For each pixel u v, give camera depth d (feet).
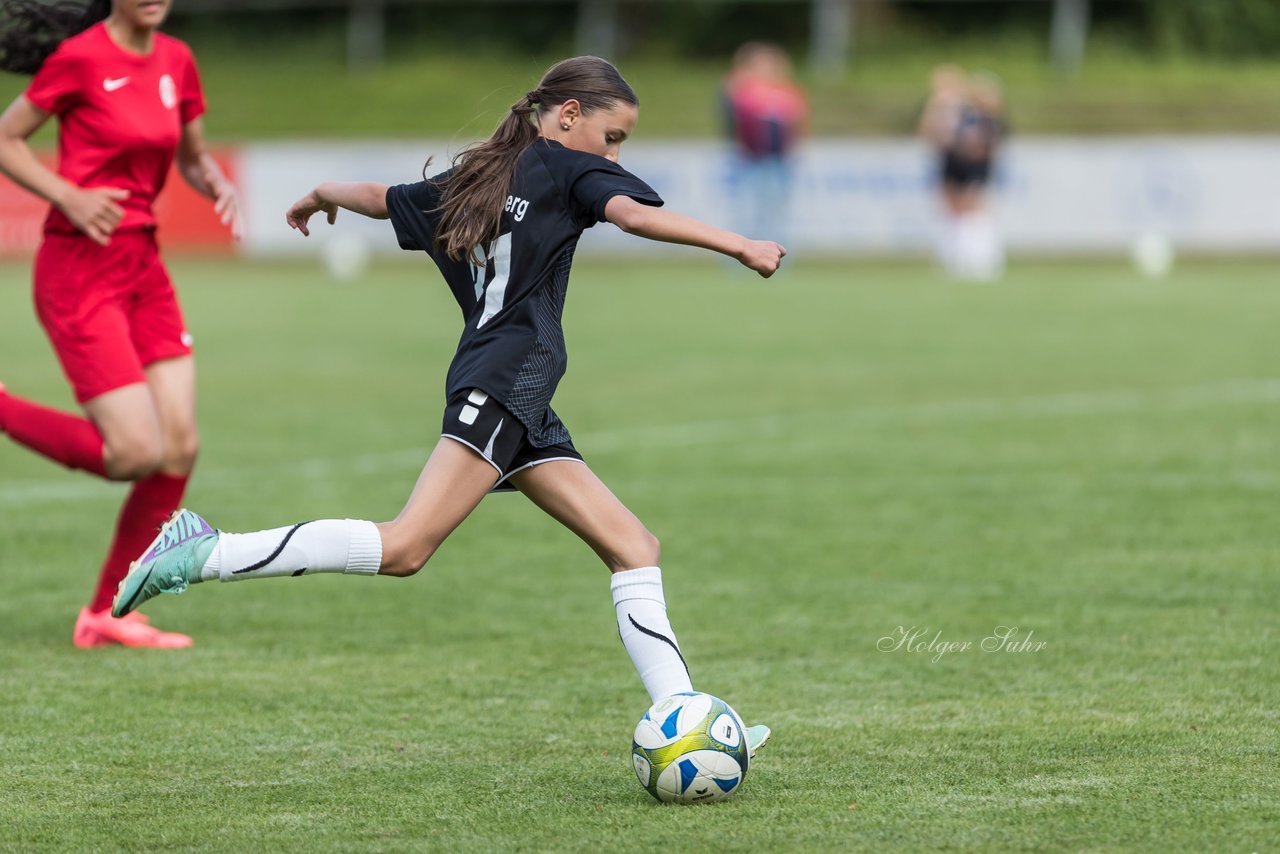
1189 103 368.68
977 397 138.21
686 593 74.18
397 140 376.89
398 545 45.91
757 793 46.37
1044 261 288.71
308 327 202.18
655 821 43.91
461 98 398.83
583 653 64.44
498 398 45.62
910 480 102.17
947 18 441.27
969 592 73.26
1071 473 103.24
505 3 458.50
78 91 63.82
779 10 448.65
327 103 398.21
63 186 62.08
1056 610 69.41
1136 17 430.20
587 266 299.58
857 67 417.28
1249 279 252.42
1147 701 55.57
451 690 59.00
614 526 47.78
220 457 112.68
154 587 45.91
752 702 56.65
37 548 85.92
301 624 69.82
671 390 144.15
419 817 44.55
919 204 286.66
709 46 453.58
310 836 42.96
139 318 66.49
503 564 81.76
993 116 268.21
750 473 105.50
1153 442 114.52
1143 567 77.30
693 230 43.29
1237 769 47.67
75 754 51.01
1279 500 92.94
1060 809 44.19
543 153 46.29
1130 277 257.96
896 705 55.93
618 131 47.14
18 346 186.80
